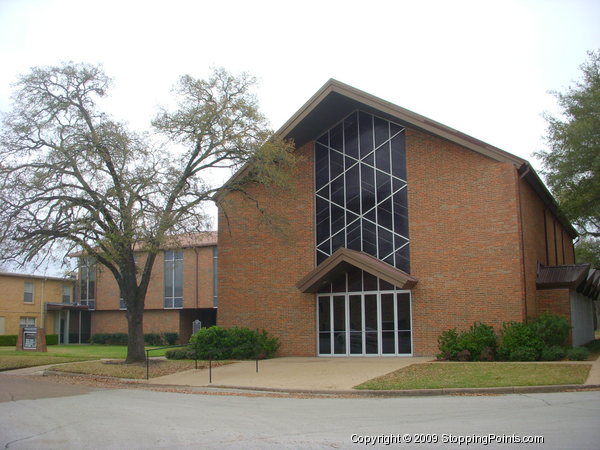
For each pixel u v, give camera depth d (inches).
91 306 1814.7
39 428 416.8
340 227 981.2
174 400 567.2
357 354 935.0
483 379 614.9
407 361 815.1
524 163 839.7
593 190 1123.3
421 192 914.7
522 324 801.6
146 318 1675.7
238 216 1072.2
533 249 933.8
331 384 642.2
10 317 1683.1
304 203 1017.5
